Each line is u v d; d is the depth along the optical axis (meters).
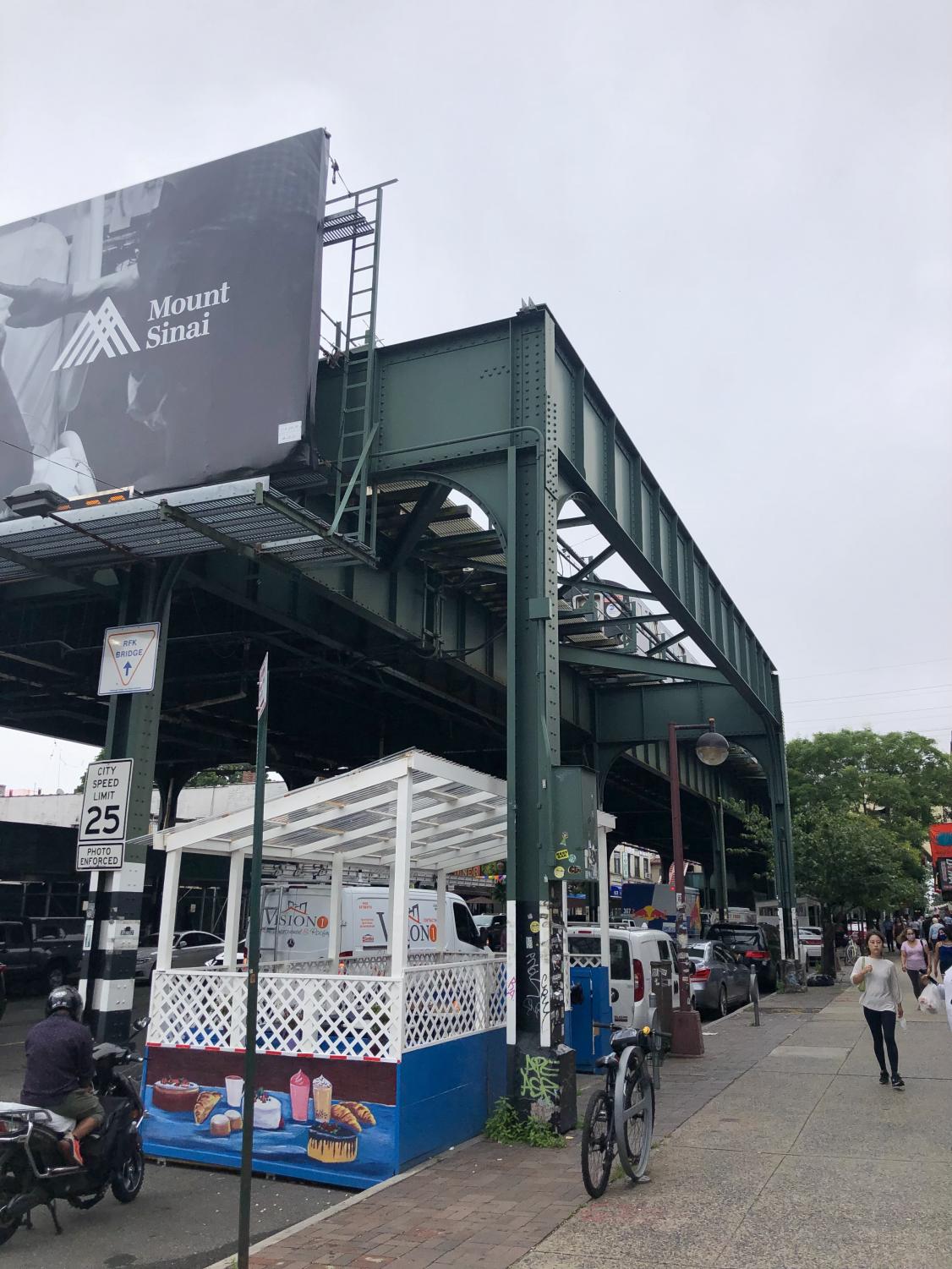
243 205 13.96
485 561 18.28
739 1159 7.54
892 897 37.19
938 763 52.03
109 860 11.01
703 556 20.59
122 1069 8.37
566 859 9.58
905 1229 5.78
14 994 23.95
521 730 10.45
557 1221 6.16
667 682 27.12
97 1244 6.16
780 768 27.53
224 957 9.67
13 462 14.27
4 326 14.92
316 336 13.06
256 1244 5.89
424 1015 8.01
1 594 15.83
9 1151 6.03
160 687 12.12
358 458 12.78
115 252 14.62
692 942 21.80
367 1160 7.38
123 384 13.90
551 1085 8.65
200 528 11.16
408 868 7.95
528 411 12.16
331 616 17.98
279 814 8.46
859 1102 9.72
